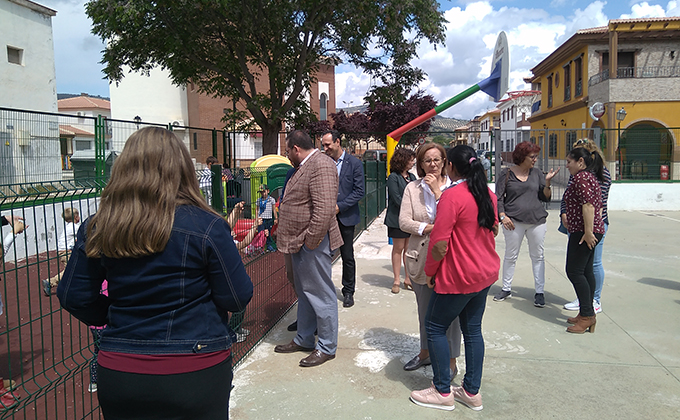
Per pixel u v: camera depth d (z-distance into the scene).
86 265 1.59
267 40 13.71
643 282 5.71
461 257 2.69
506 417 2.85
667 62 22.44
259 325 4.25
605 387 3.19
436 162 3.27
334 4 12.29
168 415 1.54
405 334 4.15
